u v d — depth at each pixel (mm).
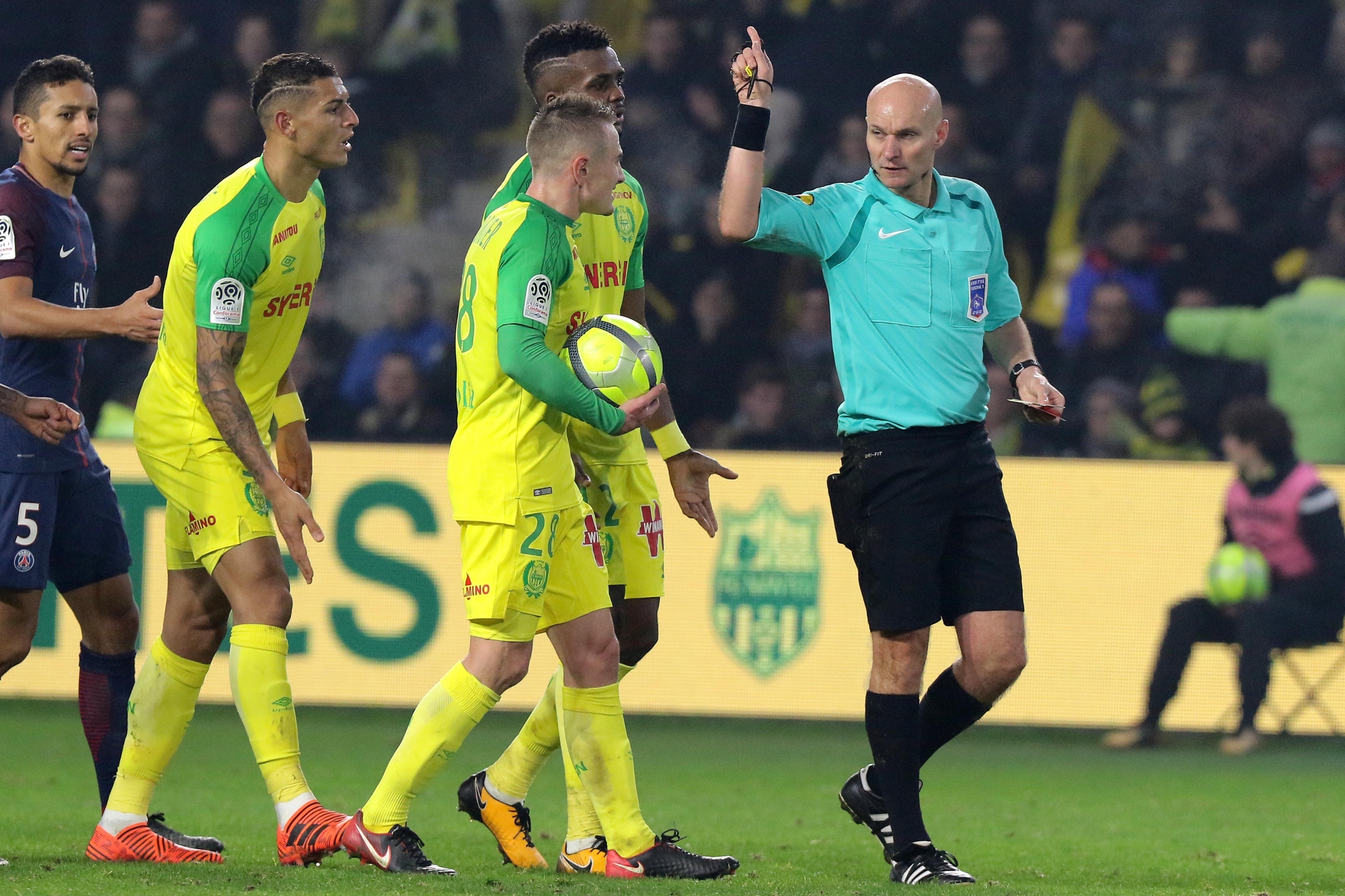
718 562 33844
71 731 31516
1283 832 20938
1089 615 33562
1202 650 32844
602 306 16312
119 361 40656
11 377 15562
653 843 14656
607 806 14656
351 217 44844
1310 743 33344
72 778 24625
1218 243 42156
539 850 17062
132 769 15266
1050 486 33812
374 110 45250
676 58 44156
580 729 14711
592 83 16438
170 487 15203
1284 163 43031
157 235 42938
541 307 13828
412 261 44531
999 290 15516
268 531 15172
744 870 15789
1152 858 17797
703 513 16656
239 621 14930
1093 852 18453
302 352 42719
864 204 14961
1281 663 32562
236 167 43594
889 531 14664
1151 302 41594
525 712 36219
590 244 16141
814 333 41375
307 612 33812
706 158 43312
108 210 42781
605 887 13328
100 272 42656
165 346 15352
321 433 41844
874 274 14805
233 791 23250
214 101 43719
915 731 14789
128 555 16516
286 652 15125
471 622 14484
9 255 15078
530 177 15891
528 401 14141
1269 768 29594
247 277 14812
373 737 31547
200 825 19047
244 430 14477
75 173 15656
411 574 33750
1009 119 43875
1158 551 33438
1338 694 32406
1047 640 33594
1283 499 32250
